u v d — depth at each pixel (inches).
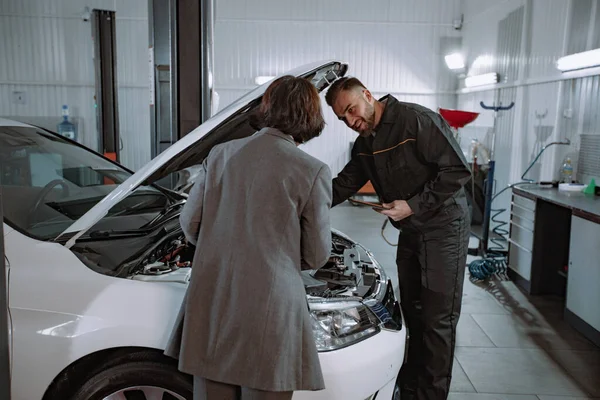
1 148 89.3
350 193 97.6
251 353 52.4
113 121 248.7
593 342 126.1
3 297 52.1
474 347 123.0
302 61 332.5
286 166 54.5
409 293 96.5
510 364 114.6
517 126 232.8
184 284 68.1
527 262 162.7
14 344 62.4
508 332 132.2
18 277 64.2
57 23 310.7
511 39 242.8
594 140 169.3
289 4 325.7
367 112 82.9
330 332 64.6
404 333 72.6
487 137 270.4
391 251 208.7
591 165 170.9
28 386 62.9
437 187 82.0
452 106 338.0
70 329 62.8
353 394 63.1
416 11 328.8
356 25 329.7
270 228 53.6
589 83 174.2
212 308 54.7
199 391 56.6
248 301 52.7
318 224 55.0
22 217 76.9
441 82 336.2
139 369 64.3
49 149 96.7
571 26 187.5
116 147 250.5
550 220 156.5
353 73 335.0
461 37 328.8
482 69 285.3
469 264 185.3
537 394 102.0
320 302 67.7
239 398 57.0
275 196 53.9
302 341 54.6
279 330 52.4
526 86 224.2
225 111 68.5
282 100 56.2
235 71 330.3
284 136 56.9
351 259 87.6
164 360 64.9
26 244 66.7
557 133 195.9
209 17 111.8
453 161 81.6
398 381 86.6
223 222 55.1
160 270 71.3
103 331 62.7
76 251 70.8
